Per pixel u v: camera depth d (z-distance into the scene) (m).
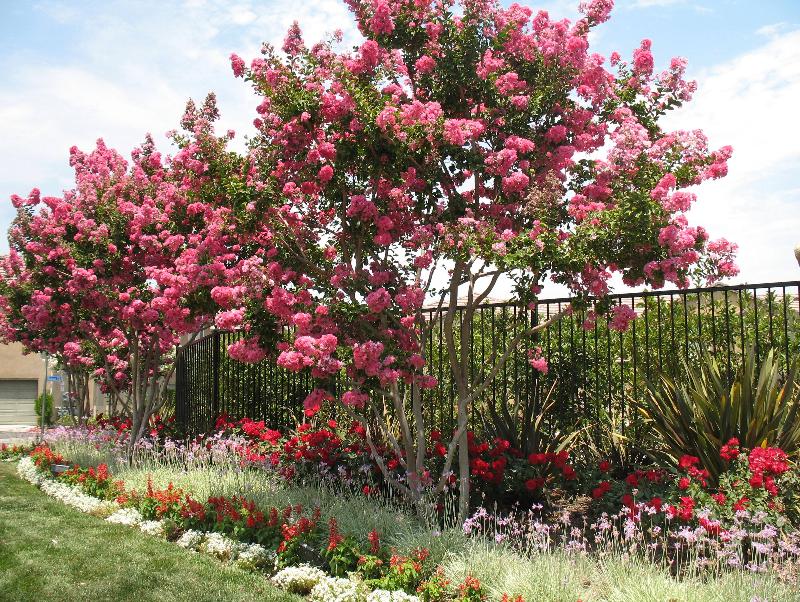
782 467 5.16
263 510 6.83
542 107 6.50
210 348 13.09
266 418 11.32
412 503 6.64
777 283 6.20
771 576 4.30
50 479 10.21
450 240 5.95
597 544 5.51
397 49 6.62
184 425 14.73
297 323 6.12
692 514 5.04
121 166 11.42
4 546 6.41
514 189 6.14
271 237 7.05
